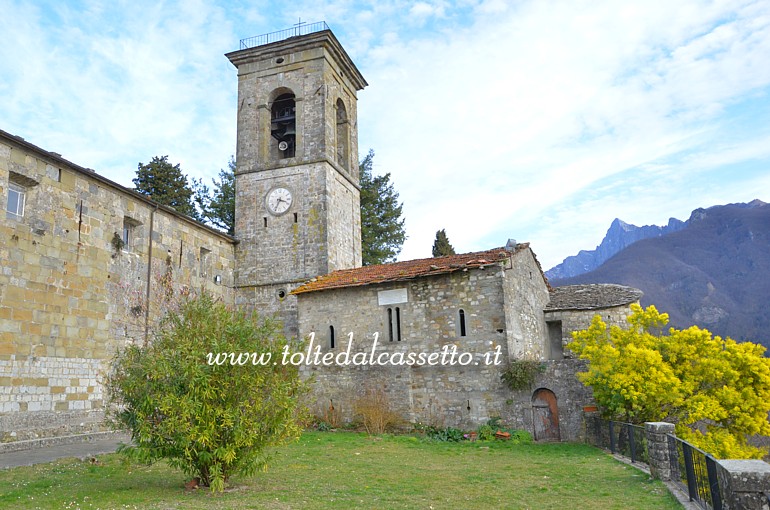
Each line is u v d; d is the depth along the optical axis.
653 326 22.66
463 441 22.62
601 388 20.95
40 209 21.72
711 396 21.08
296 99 35.53
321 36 35.34
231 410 12.30
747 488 7.98
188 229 30.67
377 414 24.52
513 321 25.33
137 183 43.97
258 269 34.09
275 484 13.26
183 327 13.20
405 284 26.61
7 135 20.16
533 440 22.94
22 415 20.11
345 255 35.72
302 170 34.53
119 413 12.99
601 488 12.70
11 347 20.00
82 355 22.84
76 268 23.06
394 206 51.38
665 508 10.42
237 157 35.91
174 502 11.06
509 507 10.91
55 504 10.72
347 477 14.32
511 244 28.08
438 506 11.01
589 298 31.36
